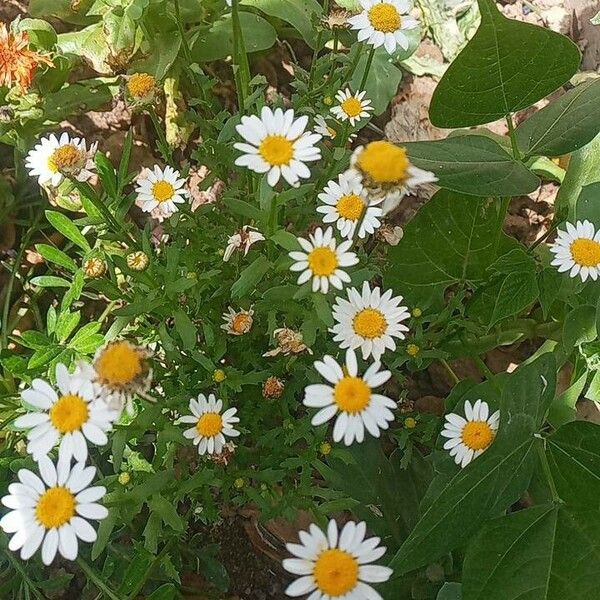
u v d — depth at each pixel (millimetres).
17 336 387
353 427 227
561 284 348
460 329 346
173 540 311
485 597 262
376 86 447
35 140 409
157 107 448
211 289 338
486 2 266
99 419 222
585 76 518
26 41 369
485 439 279
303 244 257
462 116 319
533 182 311
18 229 418
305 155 243
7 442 342
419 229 358
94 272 309
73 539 215
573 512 273
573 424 284
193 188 440
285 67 493
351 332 264
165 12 398
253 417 323
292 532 344
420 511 292
